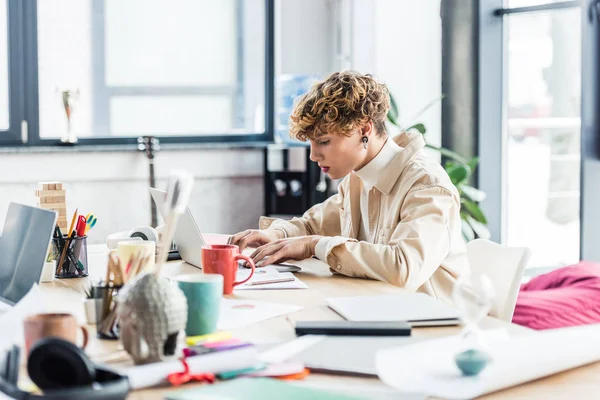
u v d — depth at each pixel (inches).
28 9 162.4
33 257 66.8
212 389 44.4
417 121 178.9
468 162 169.5
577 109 168.2
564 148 172.4
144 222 170.7
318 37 183.9
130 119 172.7
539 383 49.0
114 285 55.6
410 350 51.5
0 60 162.2
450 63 178.7
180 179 51.2
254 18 179.3
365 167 87.7
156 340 48.2
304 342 54.8
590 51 153.3
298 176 172.2
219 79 178.4
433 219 80.5
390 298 66.6
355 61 176.9
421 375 47.1
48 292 72.9
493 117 178.4
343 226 98.3
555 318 115.6
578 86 167.6
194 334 56.3
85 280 78.7
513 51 177.0
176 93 175.3
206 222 175.9
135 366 48.2
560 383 49.0
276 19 181.3
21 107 163.8
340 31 182.1
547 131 174.2
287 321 61.2
